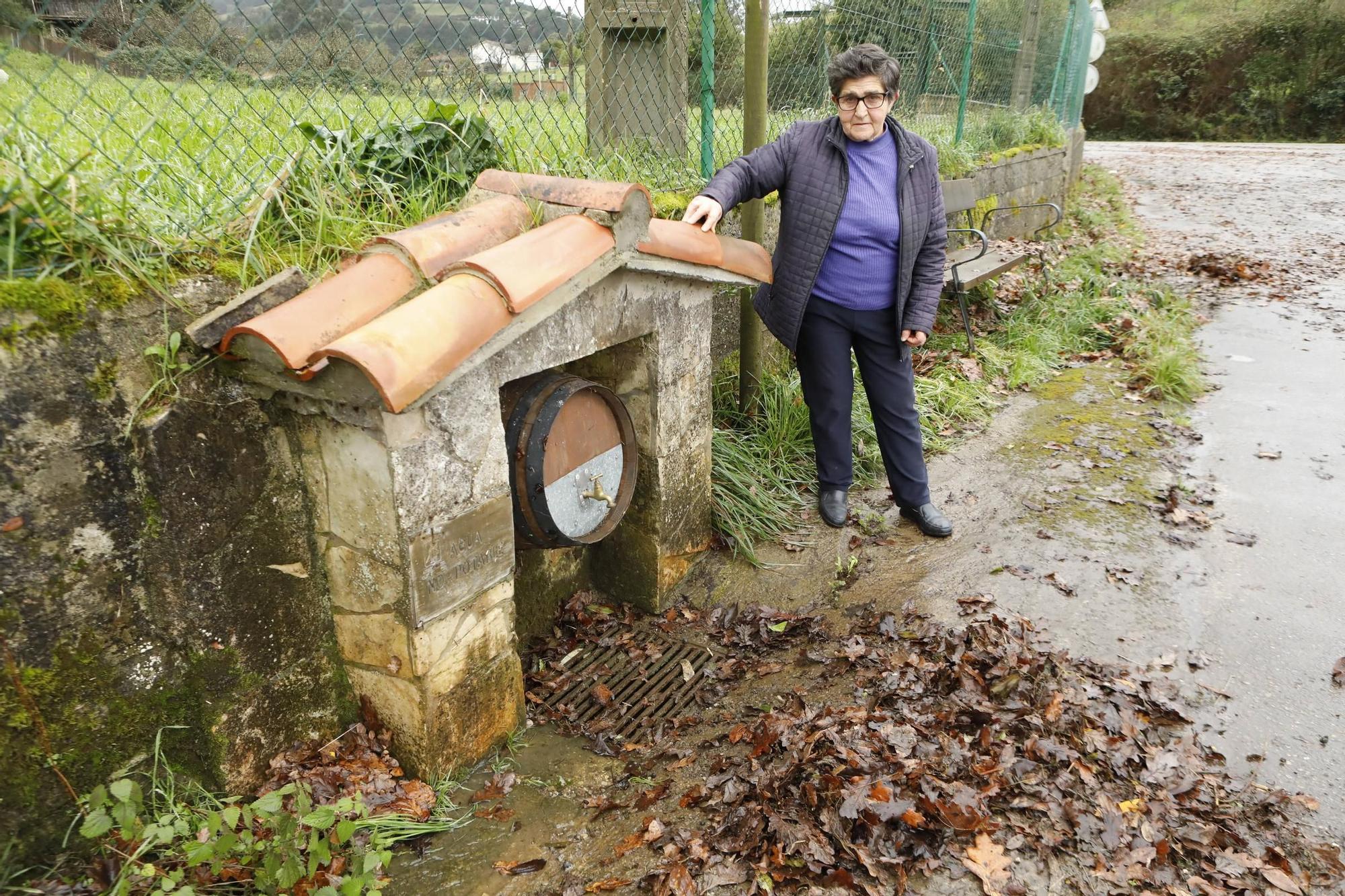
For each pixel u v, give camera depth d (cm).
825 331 363
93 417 188
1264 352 623
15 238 185
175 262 209
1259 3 2523
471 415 235
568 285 242
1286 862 215
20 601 183
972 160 760
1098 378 577
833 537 389
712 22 422
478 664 258
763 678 304
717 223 319
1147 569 352
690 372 340
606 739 279
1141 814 227
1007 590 339
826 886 208
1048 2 988
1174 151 2131
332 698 252
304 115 287
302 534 235
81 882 199
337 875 211
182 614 209
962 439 483
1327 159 1833
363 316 210
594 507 299
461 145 303
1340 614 320
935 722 258
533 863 225
